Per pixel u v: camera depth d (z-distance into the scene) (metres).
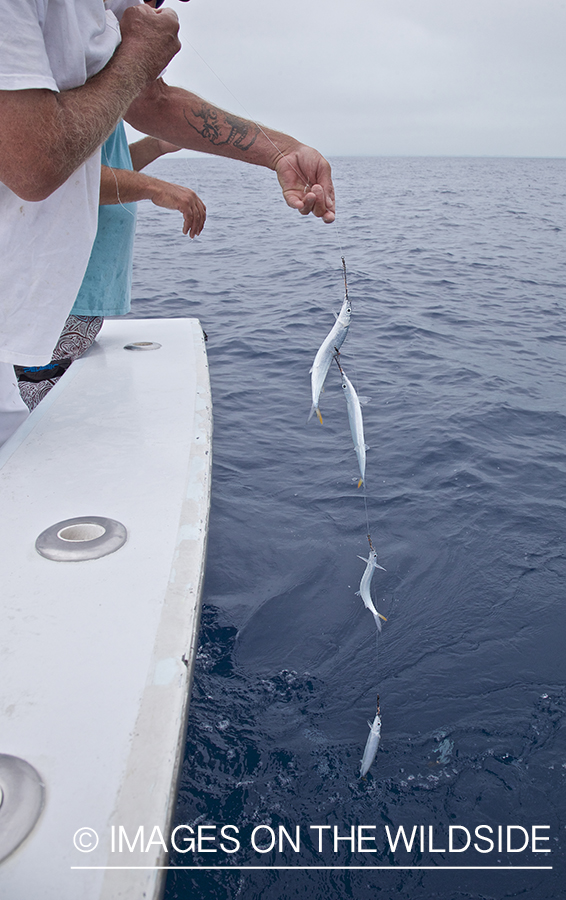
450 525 3.23
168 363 2.76
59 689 1.00
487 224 20.36
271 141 1.96
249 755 1.98
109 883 0.72
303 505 3.38
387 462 3.91
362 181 50.16
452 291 9.86
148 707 0.97
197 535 1.44
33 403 2.88
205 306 8.30
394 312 8.23
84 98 1.27
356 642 2.46
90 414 2.18
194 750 1.99
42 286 1.57
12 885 0.71
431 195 34.53
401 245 15.05
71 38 1.31
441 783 1.92
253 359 6.08
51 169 1.21
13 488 1.65
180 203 2.36
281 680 2.27
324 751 2.01
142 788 0.84
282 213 22.12
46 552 1.35
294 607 2.62
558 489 3.63
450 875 1.66
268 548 3.00
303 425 4.47
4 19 1.09
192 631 1.14
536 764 1.99
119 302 2.87
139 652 1.08
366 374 5.70
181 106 1.95
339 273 11.00
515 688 2.27
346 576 2.82
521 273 11.76
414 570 2.88
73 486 1.67
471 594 2.74
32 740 0.90
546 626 2.56
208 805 1.83
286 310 8.11
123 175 2.32
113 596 1.22
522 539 3.13
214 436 4.26
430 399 5.05
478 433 4.37
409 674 2.32
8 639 1.11
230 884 1.63
